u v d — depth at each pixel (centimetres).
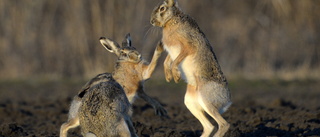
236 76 1881
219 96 785
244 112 1115
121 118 673
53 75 1942
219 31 2416
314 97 1448
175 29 824
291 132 873
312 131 853
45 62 2083
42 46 2094
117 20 1883
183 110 1181
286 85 1727
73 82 1808
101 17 1891
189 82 805
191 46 805
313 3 2159
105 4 1892
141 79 856
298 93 1545
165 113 869
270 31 2234
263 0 2320
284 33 2205
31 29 2075
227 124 772
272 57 2177
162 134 845
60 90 1638
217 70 798
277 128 905
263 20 2272
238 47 2319
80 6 1952
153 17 842
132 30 1881
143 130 889
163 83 1748
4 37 2056
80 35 1959
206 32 2408
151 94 1553
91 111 672
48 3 2125
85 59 1948
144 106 1202
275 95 1516
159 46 842
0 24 2062
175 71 796
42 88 1697
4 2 2053
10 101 1370
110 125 666
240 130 885
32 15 2081
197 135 879
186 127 955
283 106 1200
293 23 2191
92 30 1930
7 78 1928
